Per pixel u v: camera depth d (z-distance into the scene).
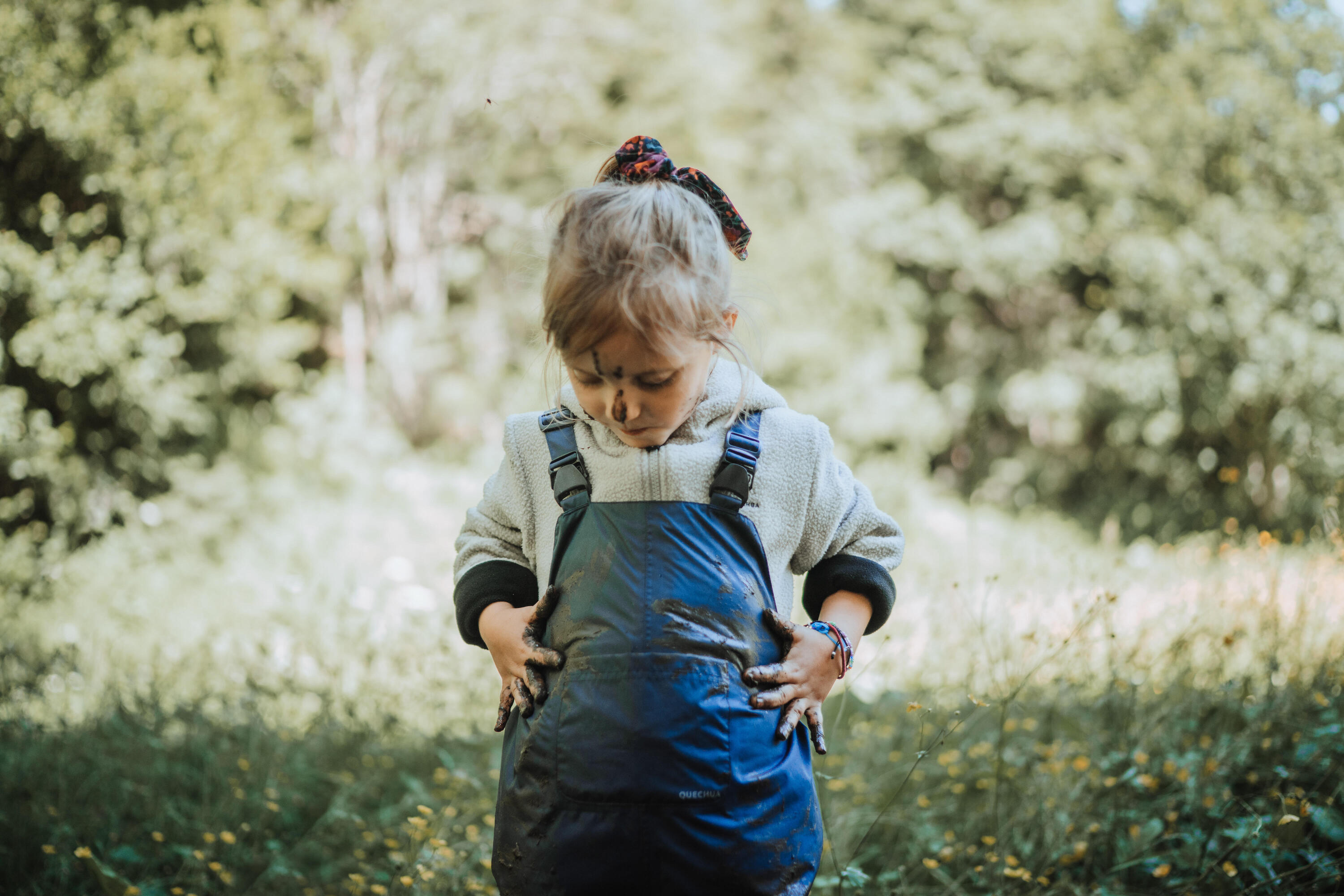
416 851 2.21
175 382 6.97
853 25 14.05
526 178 12.52
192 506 6.99
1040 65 12.16
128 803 2.76
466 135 12.04
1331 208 9.04
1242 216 9.45
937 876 2.15
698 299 1.27
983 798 2.59
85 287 6.16
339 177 9.59
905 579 5.02
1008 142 12.06
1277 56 9.59
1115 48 11.75
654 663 1.26
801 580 5.17
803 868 1.30
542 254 1.38
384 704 3.32
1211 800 2.26
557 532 1.38
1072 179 12.22
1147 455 10.76
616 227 1.27
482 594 1.47
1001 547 6.21
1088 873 2.23
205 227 6.90
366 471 8.62
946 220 12.41
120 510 6.73
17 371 6.33
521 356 11.74
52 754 2.91
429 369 11.70
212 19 7.51
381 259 11.56
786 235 11.98
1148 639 3.26
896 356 12.22
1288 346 8.67
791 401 11.22
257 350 8.07
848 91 13.82
